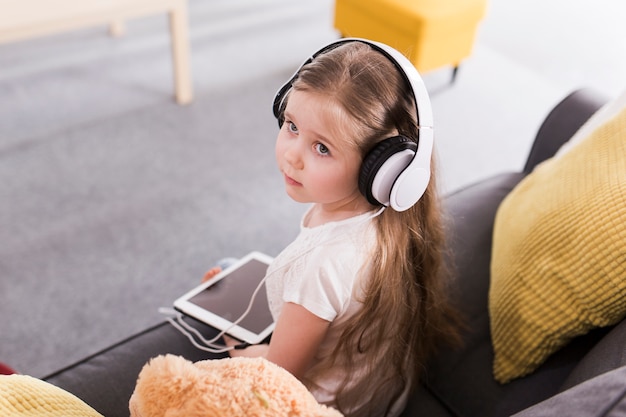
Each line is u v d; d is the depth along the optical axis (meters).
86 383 0.89
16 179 1.93
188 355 0.97
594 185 0.87
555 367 0.89
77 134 2.15
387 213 0.76
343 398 0.84
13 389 0.62
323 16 3.10
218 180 2.01
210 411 0.50
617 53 3.01
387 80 0.67
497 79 2.70
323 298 0.74
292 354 0.78
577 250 0.83
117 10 1.99
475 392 0.95
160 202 1.90
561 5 3.48
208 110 2.34
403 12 2.18
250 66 2.64
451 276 1.09
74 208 1.85
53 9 1.88
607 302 0.78
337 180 0.70
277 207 1.93
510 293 0.92
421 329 0.92
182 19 2.16
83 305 1.57
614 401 0.51
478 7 2.30
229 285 1.00
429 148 0.67
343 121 0.66
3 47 2.58
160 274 1.68
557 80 2.74
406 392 0.91
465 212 1.24
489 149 2.27
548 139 1.32
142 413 0.54
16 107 2.24
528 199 1.04
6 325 1.50
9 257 1.67
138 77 2.50
